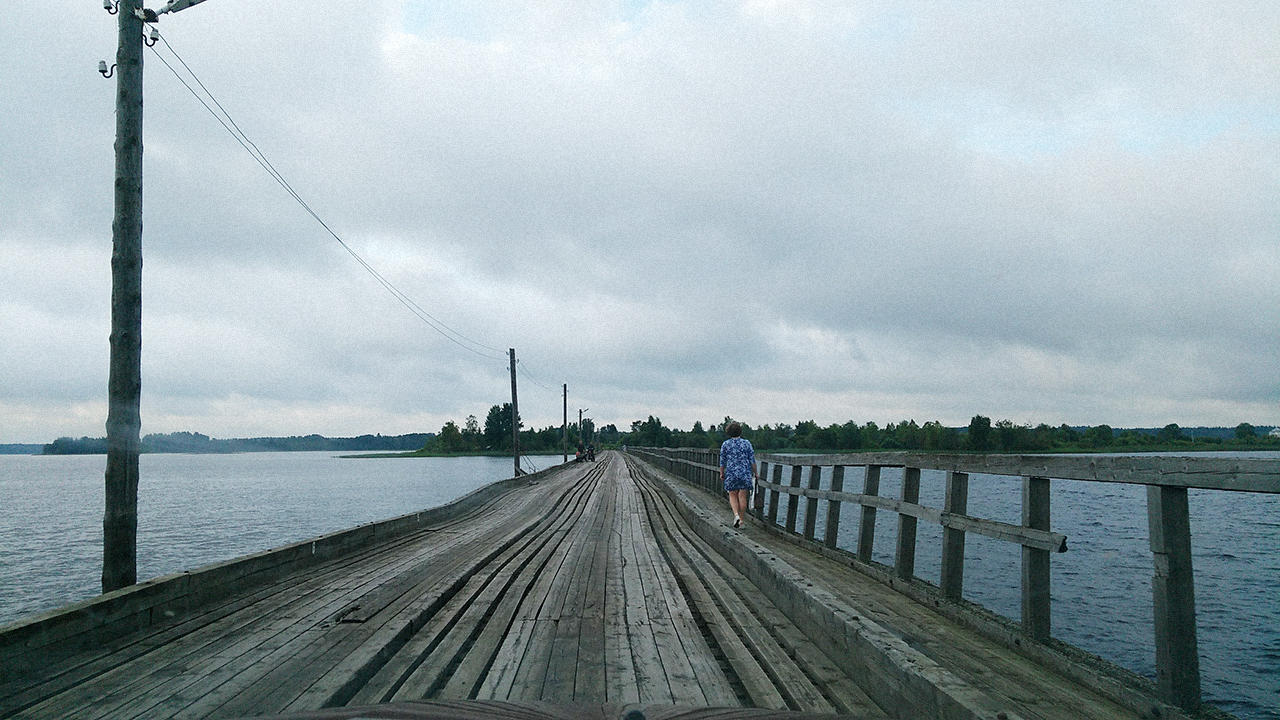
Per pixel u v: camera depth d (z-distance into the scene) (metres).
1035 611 4.31
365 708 1.64
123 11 7.09
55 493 74.56
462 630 5.45
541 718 1.46
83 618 4.75
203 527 35.31
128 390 6.86
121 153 6.99
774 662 4.46
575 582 7.52
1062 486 48.16
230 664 4.46
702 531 11.43
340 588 7.07
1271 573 16.05
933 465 6.00
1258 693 8.93
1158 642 3.28
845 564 7.87
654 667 4.46
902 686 3.29
